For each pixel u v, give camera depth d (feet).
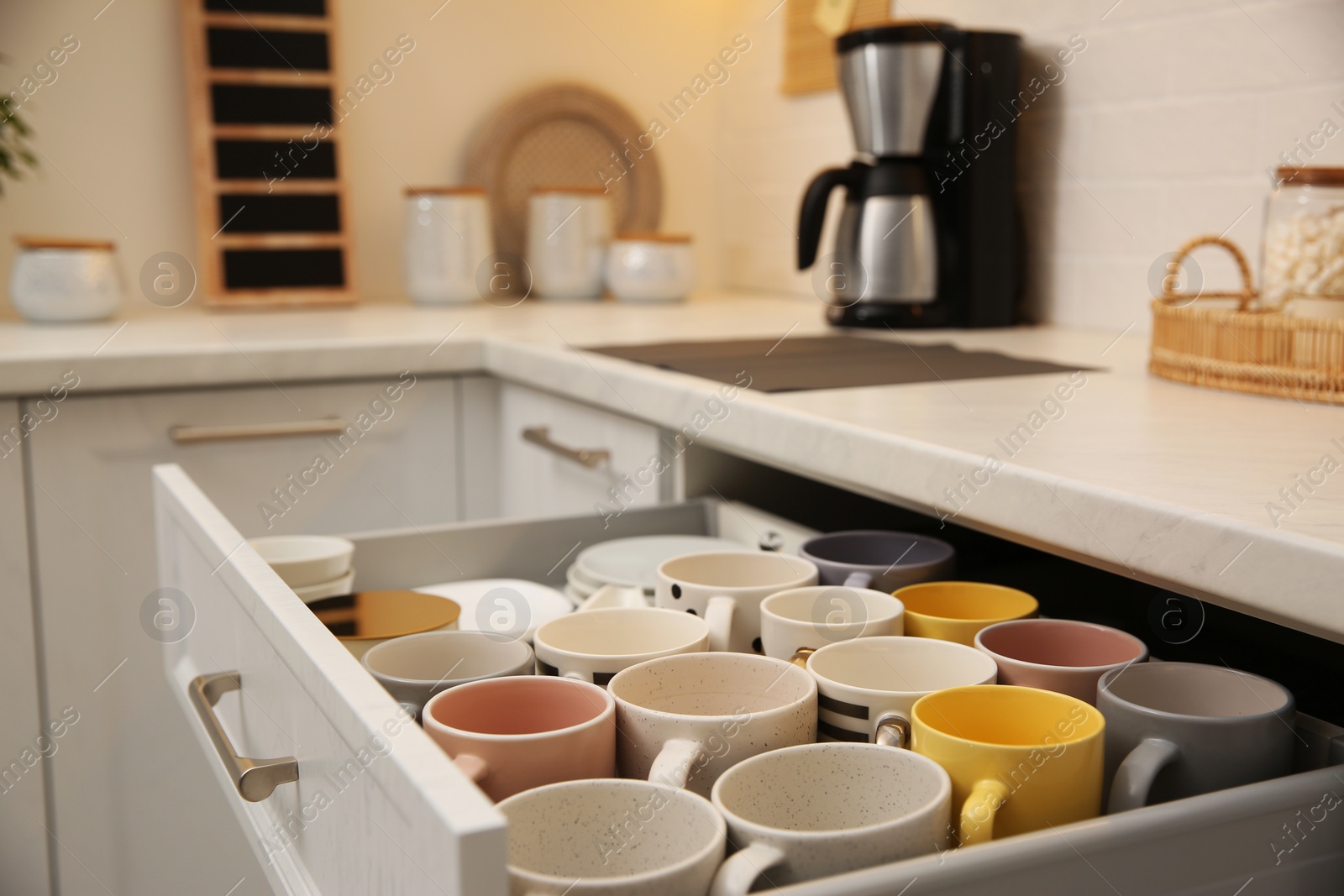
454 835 1.14
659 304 6.28
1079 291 4.71
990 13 5.04
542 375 4.22
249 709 2.14
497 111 6.57
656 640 2.27
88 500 4.27
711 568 2.64
